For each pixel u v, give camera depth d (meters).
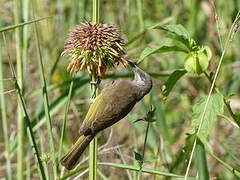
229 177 11.34
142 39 12.40
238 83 13.21
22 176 9.23
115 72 10.84
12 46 13.35
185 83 13.52
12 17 13.38
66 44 7.54
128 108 7.97
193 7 13.76
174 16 13.70
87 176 10.82
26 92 12.88
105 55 7.33
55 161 8.47
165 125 11.20
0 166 11.89
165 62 13.48
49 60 13.37
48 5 13.65
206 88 13.41
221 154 11.68
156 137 10.98
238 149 11.79
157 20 14.53
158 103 11.23
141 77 8.05
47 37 13.51
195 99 13.21
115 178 11.02
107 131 11.77
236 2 13.20
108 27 7.44
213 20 12.98
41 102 11.05
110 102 7.87
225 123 12.31
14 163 11.97
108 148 10.47
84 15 13.34
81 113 12.73
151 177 11.20
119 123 12.05
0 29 7.67
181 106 13.32
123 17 14.00
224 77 13.39
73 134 12.52
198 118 7.73
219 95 7.70
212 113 7.64
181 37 7.92
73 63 7.42
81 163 10.11
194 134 7.82
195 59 7.75
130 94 7.95
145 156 11.47
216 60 12.57
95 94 8.01
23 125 9.19
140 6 11.13
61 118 12.58
